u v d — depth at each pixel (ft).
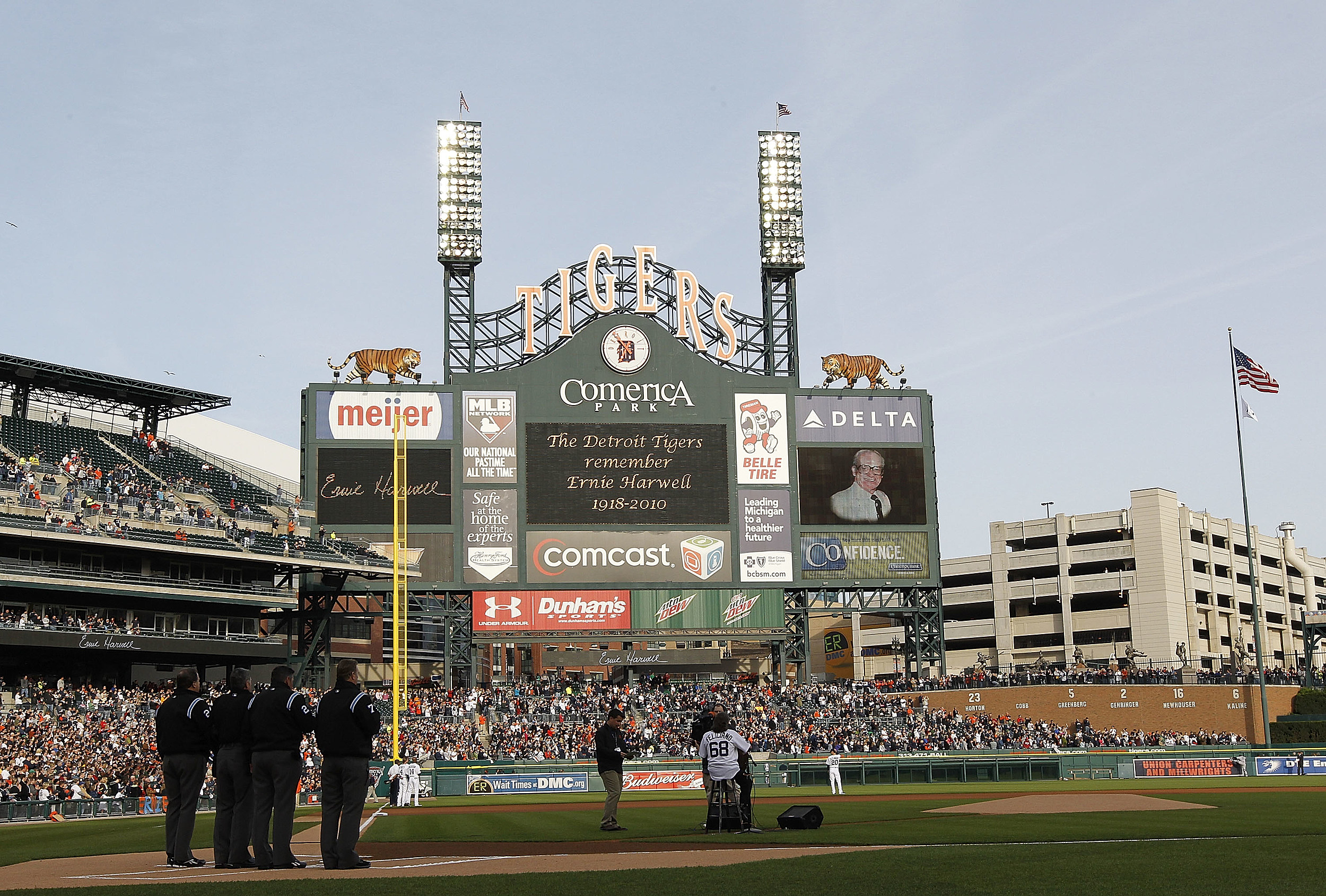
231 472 258.16
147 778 150.00
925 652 252.42
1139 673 256.11
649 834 72.38
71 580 197.77
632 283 248.52
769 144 257.96
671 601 236.63
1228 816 83.71
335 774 49.80
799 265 254.06
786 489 242.37
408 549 232.53
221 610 226.99
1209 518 384.88
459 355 243.40
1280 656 411.34
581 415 240.12
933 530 244.83
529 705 232.12
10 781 142.41
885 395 247.50
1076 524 380.17
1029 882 40.75
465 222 245.65
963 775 181.47
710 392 243.60
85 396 249.75
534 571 234.58
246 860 51.24
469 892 40.40
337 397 234.79
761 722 230.27
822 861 48.96
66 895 40.24
